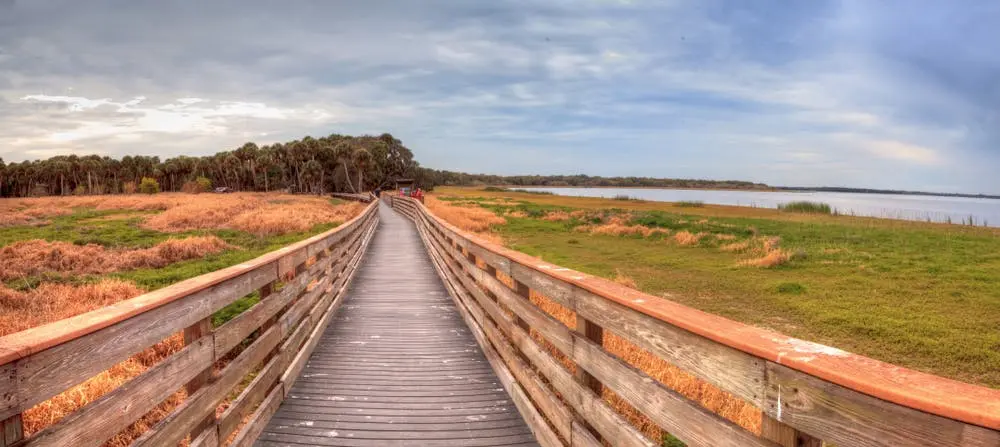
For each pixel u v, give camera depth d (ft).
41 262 43.80
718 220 110.11
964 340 29.37
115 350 6.90
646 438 7.04
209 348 9.78
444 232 32.14
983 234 80.69
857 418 4.00
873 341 29.94
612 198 254.68
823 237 77.05
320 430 12.57
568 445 10.09
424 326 22.76
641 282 46.55
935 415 3.46
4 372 5.08
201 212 100.42
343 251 30.83
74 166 373.20
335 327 22.58
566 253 64.85
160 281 38.68
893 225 99.19
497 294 16.34
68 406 14.17
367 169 300.61
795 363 4.50
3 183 361.51
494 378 16.26
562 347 10.34
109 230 75.82
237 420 11.20
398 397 14.69
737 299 40.01
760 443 5.02
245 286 11.92
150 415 14.15
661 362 19.17
